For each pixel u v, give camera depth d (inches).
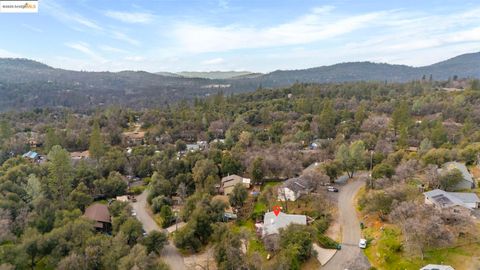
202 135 5408.5
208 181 3107.8
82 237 2027.6
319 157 3932.1
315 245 2119.8
